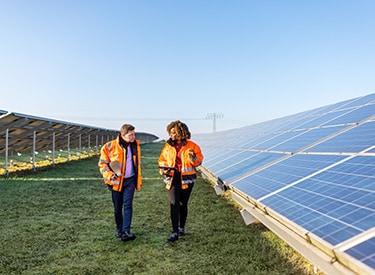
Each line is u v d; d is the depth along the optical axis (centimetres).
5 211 661
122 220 520
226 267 395
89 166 1658
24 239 499
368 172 315
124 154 503
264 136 986
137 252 450
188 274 380
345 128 546
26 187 941
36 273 384
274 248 450
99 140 2761
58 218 620
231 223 575
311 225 268
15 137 1344
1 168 1415
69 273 386
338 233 237
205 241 486
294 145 612
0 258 425
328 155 440
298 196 344
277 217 324
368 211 245
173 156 498
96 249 461
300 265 392
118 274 383
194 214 639
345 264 215
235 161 755
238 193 496
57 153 2553
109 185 506
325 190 325
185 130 500
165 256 434
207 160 1070
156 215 644
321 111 917
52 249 461
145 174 1338
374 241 206
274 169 505
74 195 845
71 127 1714
